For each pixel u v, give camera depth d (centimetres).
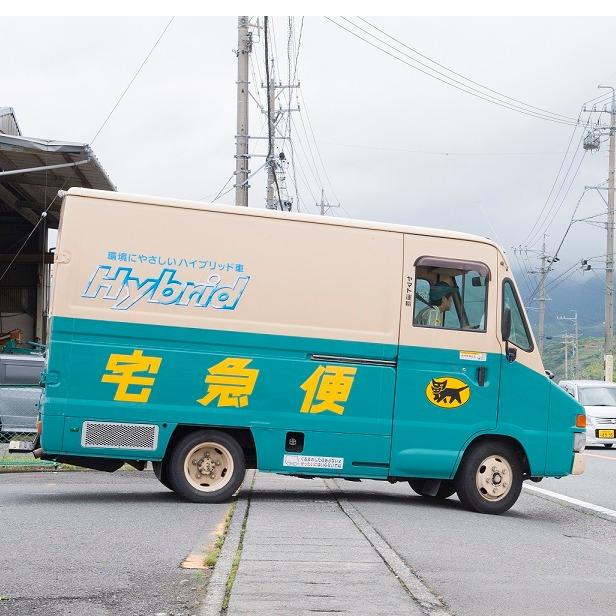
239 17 2252
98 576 691
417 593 642
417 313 1166
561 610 636
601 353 9950
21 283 3456
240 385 1114
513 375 1191
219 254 1118
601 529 1074
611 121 4491
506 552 861
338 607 590
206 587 651
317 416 1131
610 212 4503
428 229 1180
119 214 1101
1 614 582
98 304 1090
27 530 880
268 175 3603
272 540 829
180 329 1104
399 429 1152
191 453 1109
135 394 1092
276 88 3169
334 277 1144
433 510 1158
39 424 1111
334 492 1327
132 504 1088
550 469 1196
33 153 2206
